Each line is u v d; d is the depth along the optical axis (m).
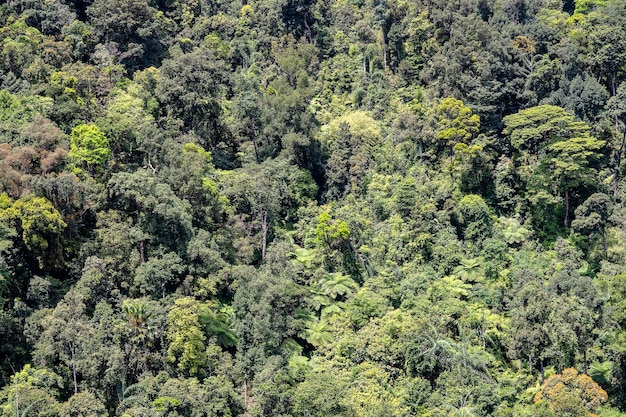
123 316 90.25
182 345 89.38
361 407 88.56
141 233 99.44
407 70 144.12
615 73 132.38
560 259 111.56
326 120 141.62
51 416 80.19
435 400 90.38
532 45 136.88
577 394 84.56
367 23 156.12
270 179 119.88
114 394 86.62
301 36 160.12
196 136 129.38
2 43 133.00
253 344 94.44
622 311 92.94
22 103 116.69
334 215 120.06
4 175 99.25
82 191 101.19
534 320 94.50
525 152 123.25
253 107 132.88
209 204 110.31
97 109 126.00
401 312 100.12
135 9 148.88
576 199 119.31
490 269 108.31
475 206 114.88
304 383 87.31
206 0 169.12
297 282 107.12
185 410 82.81
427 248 112.81
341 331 99.81
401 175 124.75
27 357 89.38
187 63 133.00
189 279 98.00
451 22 146.00
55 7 149.75
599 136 124.88
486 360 95.69
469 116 125.81
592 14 144.12
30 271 96.38
